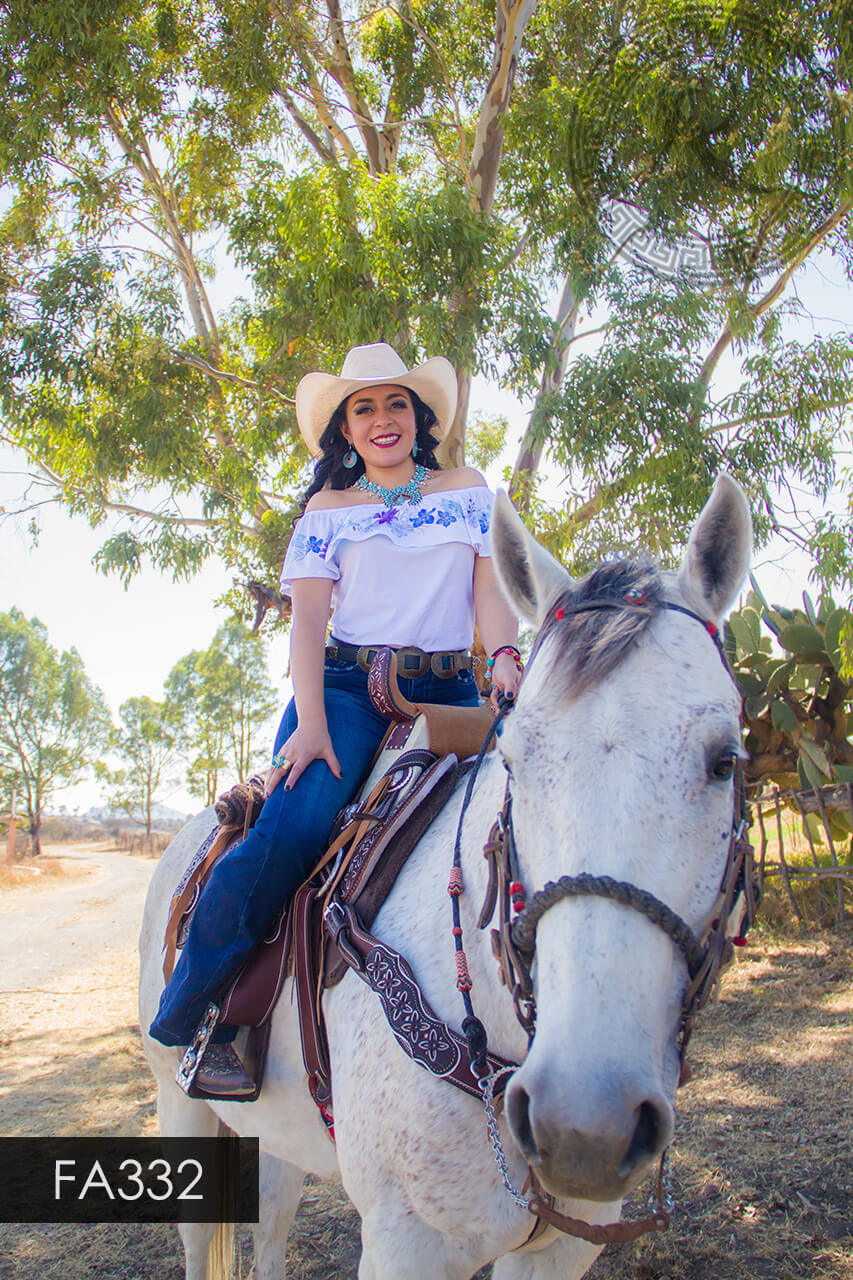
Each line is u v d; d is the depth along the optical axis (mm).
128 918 14688
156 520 10945
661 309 8148
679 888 1109
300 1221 3246
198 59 10086
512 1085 1072
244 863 1774
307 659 1876
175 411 9953
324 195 7859
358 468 2225
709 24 7543
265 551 9930
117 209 10773
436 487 2059
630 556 1457
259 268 9156
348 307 7773
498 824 1412
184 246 11266
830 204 8172
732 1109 3740
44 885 22844
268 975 1776
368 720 1935
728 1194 3045
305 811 1779
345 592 1974
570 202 8586
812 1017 4816
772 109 7652
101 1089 5016
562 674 1204
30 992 8102
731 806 1208
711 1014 5055
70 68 9406
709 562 1334
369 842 1727
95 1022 6824
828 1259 2646
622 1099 975
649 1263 2705
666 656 1192
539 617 1403
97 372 9820
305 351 9695
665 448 7852
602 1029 1016
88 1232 3275
